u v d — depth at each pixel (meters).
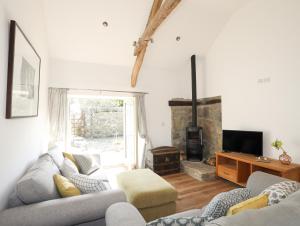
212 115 4.74
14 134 1.77
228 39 4.22
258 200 1.25
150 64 4.95
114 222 1.23
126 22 3.71
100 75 4.52
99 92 4.52
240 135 3.68
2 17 1.46
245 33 3.82
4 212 1.37
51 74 4.11
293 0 2.99
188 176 4.21
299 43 2.92
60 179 1.82
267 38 3.39
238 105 3.97
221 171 3.80
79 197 1.62
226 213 1.28
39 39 2.91
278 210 0.90
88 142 5.90
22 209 1.41
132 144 4.93
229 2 3.78
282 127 3.16
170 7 2.68
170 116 5.29
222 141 4.11
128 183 2.62
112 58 4.48
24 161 2.12
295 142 2.98
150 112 5.05
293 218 0.87
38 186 1.53
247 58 3.78
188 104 5.44
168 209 2.43
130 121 5.04
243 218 0.83
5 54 1.52
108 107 6.11
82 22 3.56
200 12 3.89
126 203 1.50
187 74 5.48
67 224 1.47
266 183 1.82
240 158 3.33
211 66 4.73
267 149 3.41
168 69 5.29
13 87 1.62
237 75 4.00
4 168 1.54
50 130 3.91
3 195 1.52
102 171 3.11
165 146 4.88
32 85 2.29
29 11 2.30
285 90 3.12
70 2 3.21
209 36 4.48
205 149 5.03
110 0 3.29
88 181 1.81
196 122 4.84
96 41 3.98
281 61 3.17
